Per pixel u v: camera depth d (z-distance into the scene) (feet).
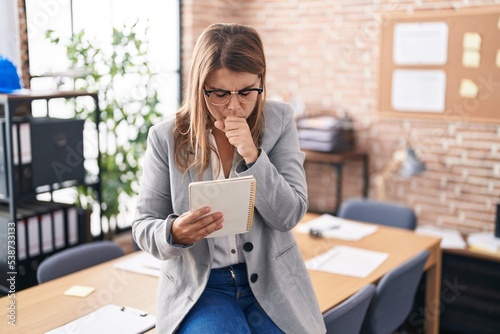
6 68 9.58
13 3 10.85
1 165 9.53
